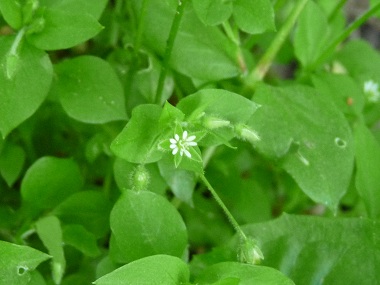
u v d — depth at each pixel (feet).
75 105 0.49
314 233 0.50
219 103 0.44
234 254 0.48
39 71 0.45
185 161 0.44
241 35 0.70
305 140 0.50
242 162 0.68
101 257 0.55
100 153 0.58
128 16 0.60
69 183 0.52
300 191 0.67
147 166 0.49
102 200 0.52
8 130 0.44
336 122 0.50
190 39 0.53
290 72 0.89
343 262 0.49
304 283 0.49
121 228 0.43
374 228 0.49
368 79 0.71
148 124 0.43
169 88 0.55
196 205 0.61
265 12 0.44
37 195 0.51
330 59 0.69
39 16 0.44
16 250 0.40
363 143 0.53
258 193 0.63
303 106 0.51
